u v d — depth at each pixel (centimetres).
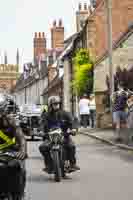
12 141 754
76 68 4156
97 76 3462
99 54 3769
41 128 1223
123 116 2127
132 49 3134
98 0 3969
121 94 2133
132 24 3177
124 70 3092
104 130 3005
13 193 743
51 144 1198
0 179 734
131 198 970
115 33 3856
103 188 1087
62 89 6338
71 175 1285
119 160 1577
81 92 4075
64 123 1224
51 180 1213
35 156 1764
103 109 3388
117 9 3872
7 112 757
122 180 1191
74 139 2509
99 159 1617
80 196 996
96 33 3809
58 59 6594
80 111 3362
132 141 2064
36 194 1023
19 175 740
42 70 8175
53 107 1217
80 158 1655
